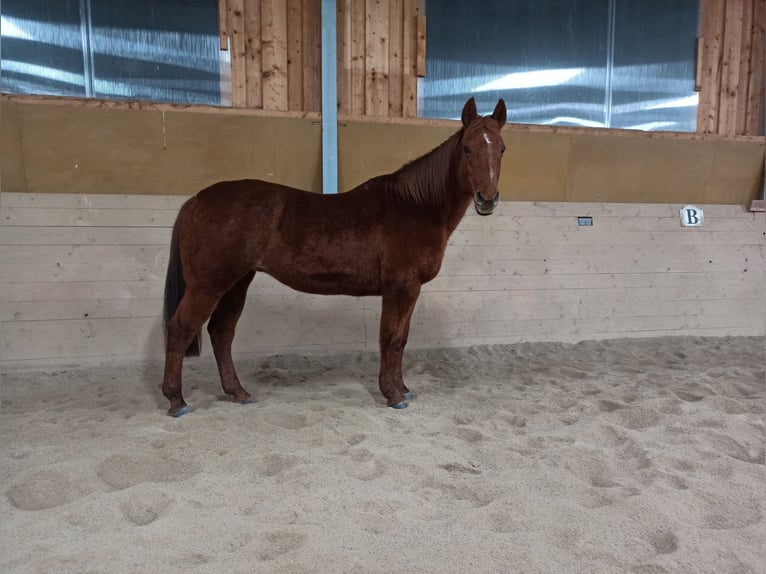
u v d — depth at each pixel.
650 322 4.39
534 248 4.16
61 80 3.59
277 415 2.47
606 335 4.31
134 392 2.92
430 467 1.91
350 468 1.89
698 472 1.88
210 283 2.47
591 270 4.27
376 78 4.04
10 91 3.50
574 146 4.30
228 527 1.48
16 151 3.37
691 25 4.59
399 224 2.58
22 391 2.97
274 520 1.52
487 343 4.08
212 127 3.68
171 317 2.60
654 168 4.48
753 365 3.59
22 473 1.82
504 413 2.53
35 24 3.51
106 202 3.46
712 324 4.51
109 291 3.46
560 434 2.26
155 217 3.54
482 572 1.29
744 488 1.73
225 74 3.82
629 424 2.43
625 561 1.35
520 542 1.42
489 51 4.25
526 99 4.36
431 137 4.05
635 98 4.56
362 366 3.59
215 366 3.50
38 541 1.40
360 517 1.54
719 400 2.68
